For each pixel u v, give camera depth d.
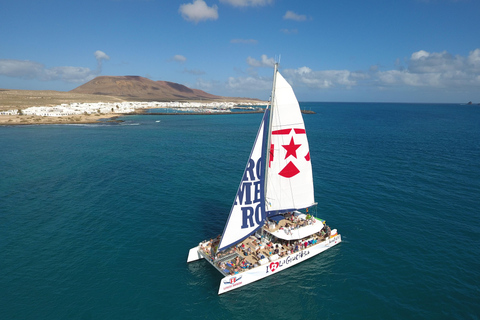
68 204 40.38
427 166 60.41
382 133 112.81
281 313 22.20
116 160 65.62
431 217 36.84
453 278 25.58
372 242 31.44
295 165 29.95
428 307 22.42
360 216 37.22
